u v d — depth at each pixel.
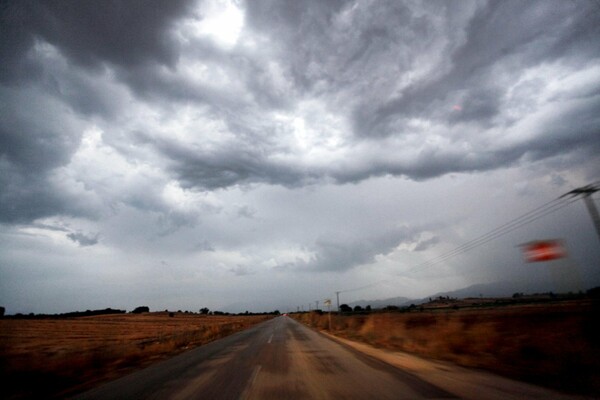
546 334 12.05
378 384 7.59
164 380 9.16
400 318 30.73
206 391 7.53
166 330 51.72
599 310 14.29
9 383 9.55
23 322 83.25
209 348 17.86
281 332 29.78
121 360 14.34
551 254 9.34
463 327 15.22
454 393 6.55
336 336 23.77
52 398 7.76
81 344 29.17
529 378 7.62
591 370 7.76
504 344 11.91
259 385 7.93
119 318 115.00
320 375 8.92
